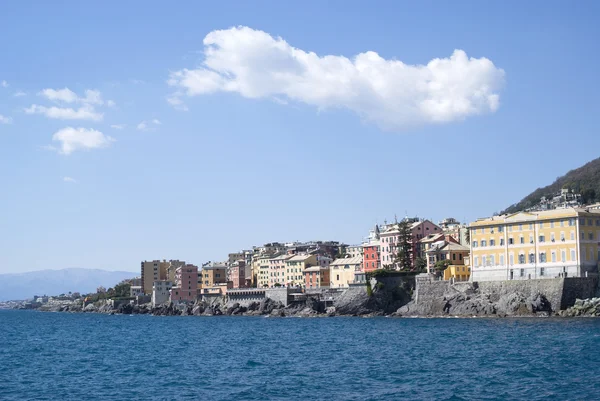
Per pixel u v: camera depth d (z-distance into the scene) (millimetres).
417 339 155250
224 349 152500
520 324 181500
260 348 151875
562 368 102188
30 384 103125
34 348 169375
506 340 142375
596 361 107875
